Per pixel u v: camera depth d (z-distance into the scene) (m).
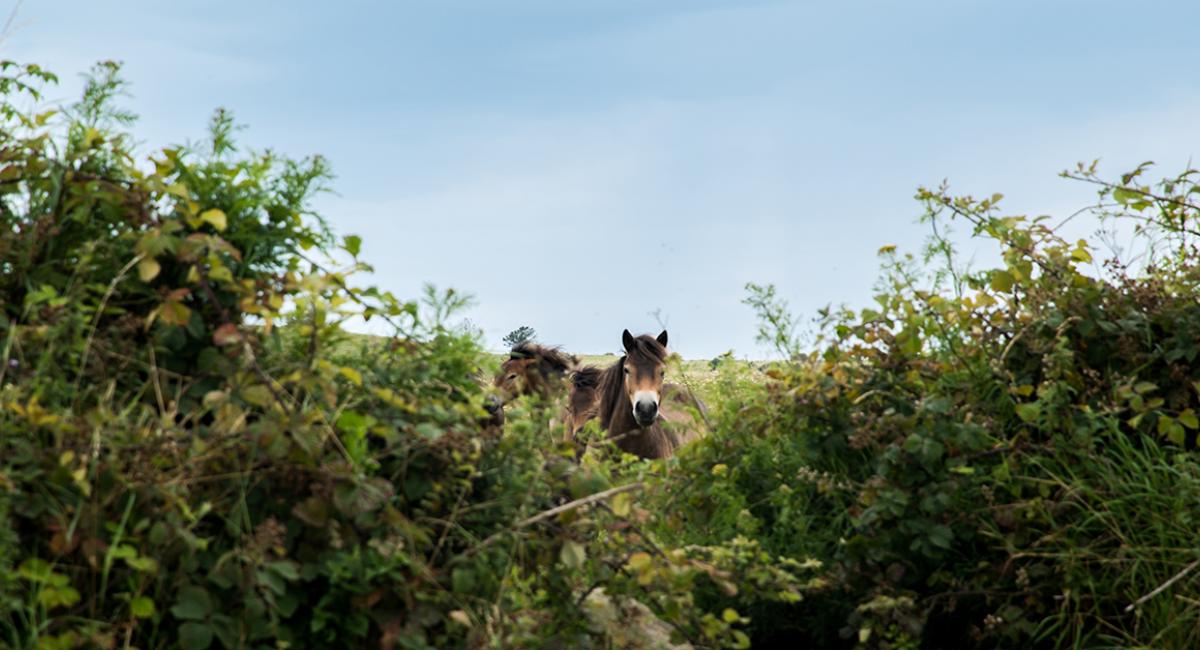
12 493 5.74
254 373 6.85
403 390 7.70
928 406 9.75
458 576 6.68
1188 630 8.63
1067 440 9.89
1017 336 10.31
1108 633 9.25
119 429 6.31
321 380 6.78
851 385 10.95
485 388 8.93
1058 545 9.45
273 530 6.25
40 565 5.64
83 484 5.79
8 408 6.18
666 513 10.82
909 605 9.22
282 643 6.11
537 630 7.21
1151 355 10.20
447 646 6.99
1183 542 8.86
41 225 7.16
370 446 7.58
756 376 13.02
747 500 11.28
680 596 7.72
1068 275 11.09
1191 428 10.15
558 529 7.44
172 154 7.77
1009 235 11.66
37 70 8.31
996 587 9.54
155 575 6.10
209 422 7.28
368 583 6.58
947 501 9.36
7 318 6.98
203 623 6.04
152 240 6.77
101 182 7.36
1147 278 11.12
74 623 5.91
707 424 12.08
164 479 6.26
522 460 7.95
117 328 6.95
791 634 11.02
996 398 10.84
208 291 6.96
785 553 10.54
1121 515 9.21
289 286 7.33
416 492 7.29
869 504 9.74
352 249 7.86
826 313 11.41
